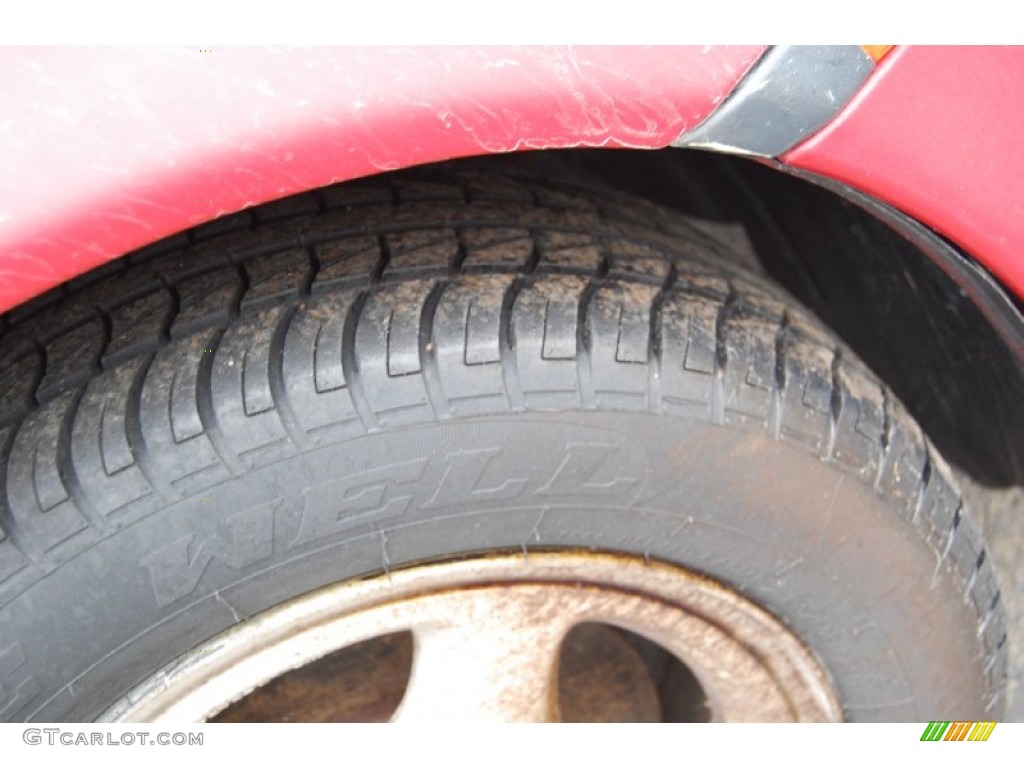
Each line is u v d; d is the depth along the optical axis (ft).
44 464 3.29
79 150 2.60
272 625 3.63
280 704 4.66
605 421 3.59
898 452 4.03
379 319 3.48
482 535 3.72
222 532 3.40
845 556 4.06
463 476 3.56
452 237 3.84
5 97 2.56
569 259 3.82
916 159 3.16
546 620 4.01
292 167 2.75
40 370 3.52
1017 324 3.69
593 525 3.80
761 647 4.33
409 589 3.76
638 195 4.94
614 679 5.32
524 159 4.68
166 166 2.64
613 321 3.60
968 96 3.10
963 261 3.49
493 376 3.47
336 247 3.77
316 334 3.44
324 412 3.37
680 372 3.62
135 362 3.47
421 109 2.78
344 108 2.73
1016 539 4.80
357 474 3.46
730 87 2.96
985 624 4.53
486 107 2.83
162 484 3.31
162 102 2.63
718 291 3.97
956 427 4.83
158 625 3.47
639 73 2.90
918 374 4.84
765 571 4.04
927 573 4.21
